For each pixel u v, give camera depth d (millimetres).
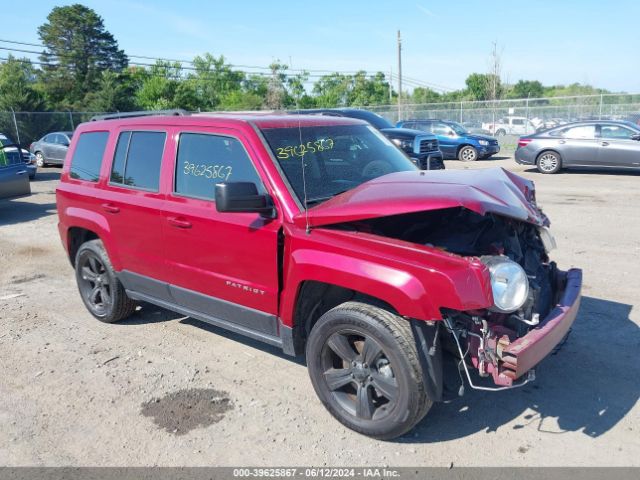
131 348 5121
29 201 14484
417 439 3613
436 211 4039
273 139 4168
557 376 4324
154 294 5062
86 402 4188
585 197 12141
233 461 3453
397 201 3391
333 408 3771
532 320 3436
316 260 3562
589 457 3375
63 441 3707
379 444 3572
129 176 5082
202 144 4449
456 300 3039
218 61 63125
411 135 12305
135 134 5070
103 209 5262
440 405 3980
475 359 3271
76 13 68312
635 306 5629
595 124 16297
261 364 4730
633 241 8117
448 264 3127
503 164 20562
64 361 4887
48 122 33594
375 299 3568
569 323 3631
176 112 5012
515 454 3426
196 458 3494
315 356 3762
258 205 3768
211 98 59188
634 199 11672
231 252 4141
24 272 7852
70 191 5699
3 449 3631
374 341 3430
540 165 17031
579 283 3992
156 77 50406
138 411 4043
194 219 4344
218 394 4250
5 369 4762
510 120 29344
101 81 52312
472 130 30328
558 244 8055
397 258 3270
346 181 4266
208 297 4445
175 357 4902
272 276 3910
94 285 5801
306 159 4195
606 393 4074
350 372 3645
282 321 3926
